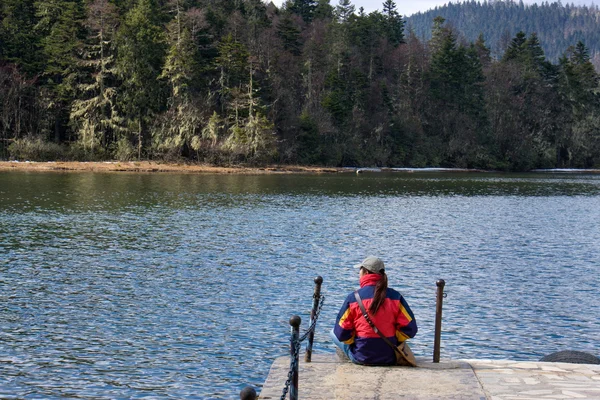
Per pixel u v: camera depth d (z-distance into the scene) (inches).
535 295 842.8
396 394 335.0
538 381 361.7
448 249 1213.1
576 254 1174.3
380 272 381.1
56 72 3757.4
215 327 676.1
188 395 503.2
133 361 574.6
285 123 4352.9
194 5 4990.2
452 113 5502.0
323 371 373.7
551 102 5861.2
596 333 677.3
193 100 3814.0
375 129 4926.2
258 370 557.0
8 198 1905.8
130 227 1400.1
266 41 4790.8
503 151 5477.4
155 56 3836.1
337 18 6963.6
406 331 374.6
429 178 3779.5
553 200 2404.0
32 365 561.3
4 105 3599.9
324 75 5152.6
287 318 714.2
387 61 6087.6
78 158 3668.8
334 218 1668.3
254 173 3659.0
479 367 386.9
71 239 1221.7
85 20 3816.4
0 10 3944.4
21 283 856.9
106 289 834.2
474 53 6284.5
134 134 3786.9
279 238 1300.4
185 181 2854.3
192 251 1125.1
